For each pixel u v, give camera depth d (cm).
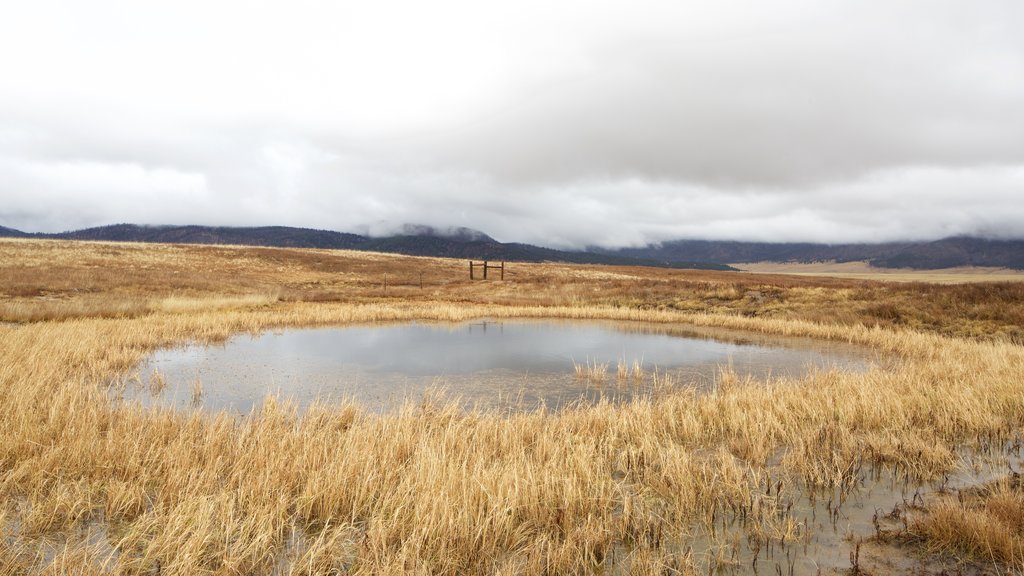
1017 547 441
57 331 1570
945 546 470
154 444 650
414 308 3052
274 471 578
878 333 1988
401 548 454
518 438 735
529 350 1805
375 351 1742
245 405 1042
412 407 896
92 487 550
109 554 446
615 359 1653
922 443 693
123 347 1501
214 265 5728
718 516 546
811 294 2998
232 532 474
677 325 2542
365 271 6384
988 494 575
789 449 741
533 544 471
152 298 2788
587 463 625
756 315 2825
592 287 4300
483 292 4438
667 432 805
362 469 578
